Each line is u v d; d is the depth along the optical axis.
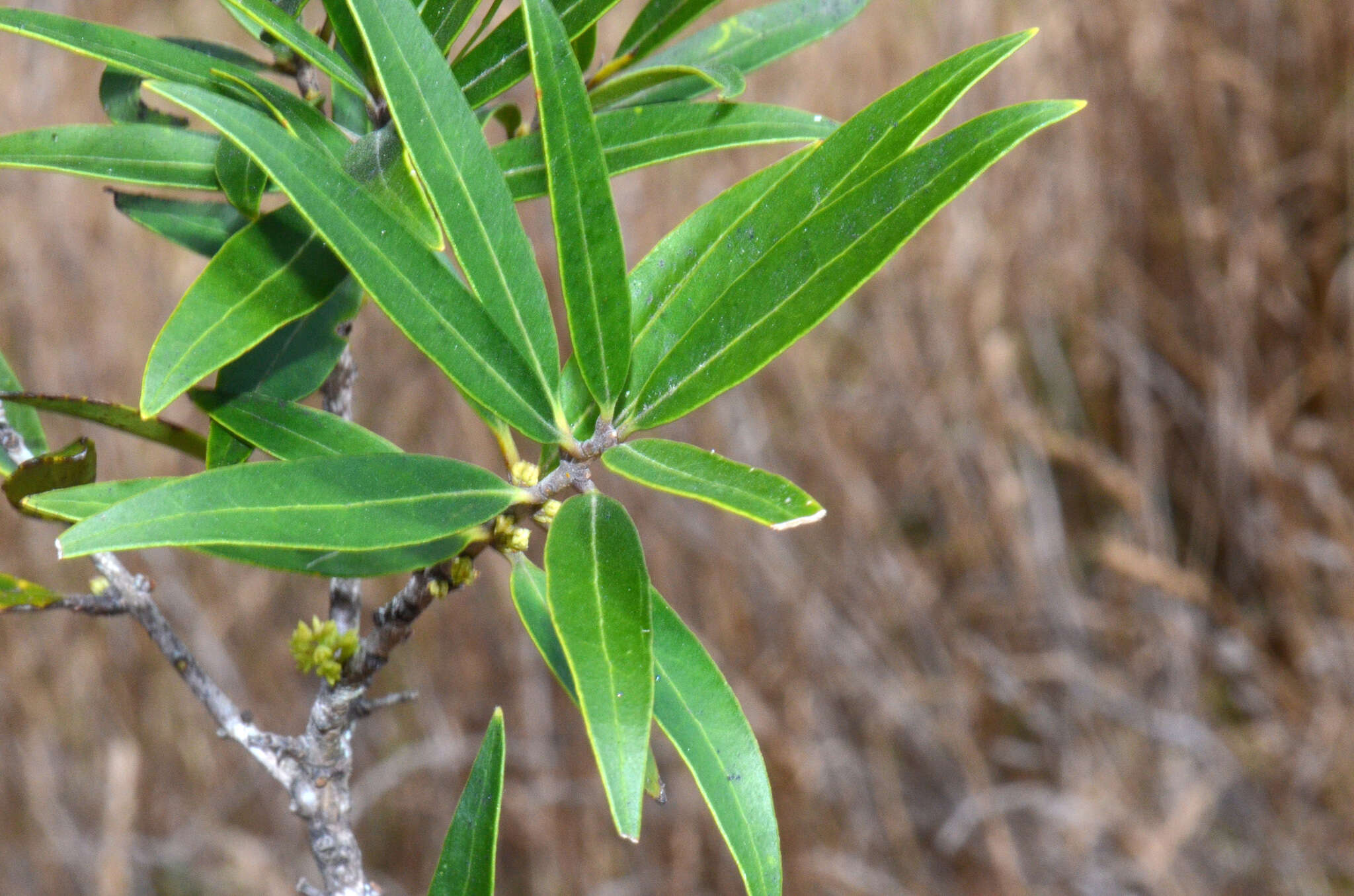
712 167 2.45
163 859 2.50
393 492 0.68
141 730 2.58
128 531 0.65
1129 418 2.87
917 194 0.67
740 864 0.68
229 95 0.70
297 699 2.68
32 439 0.78
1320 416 2.87
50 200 2.40
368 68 0.71
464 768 2.58
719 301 0.69
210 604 2.57
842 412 2.68
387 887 2.62
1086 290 2.84
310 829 0.76
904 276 2.70
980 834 2.61
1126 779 2.59
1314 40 2.79
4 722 2.49
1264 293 2.81
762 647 2.53
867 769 2.60
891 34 2.61
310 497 0.67
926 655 2.63
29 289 2.39
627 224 2.40
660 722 0.70
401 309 0.68
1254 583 2.82
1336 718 2.49
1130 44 2.78
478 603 2.53
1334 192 2.84
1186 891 2.41
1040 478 2.80
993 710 2.75
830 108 2.54
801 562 2.55
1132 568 2.49
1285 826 2.53
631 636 0.66
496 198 0.69
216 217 0.76
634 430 0.69
